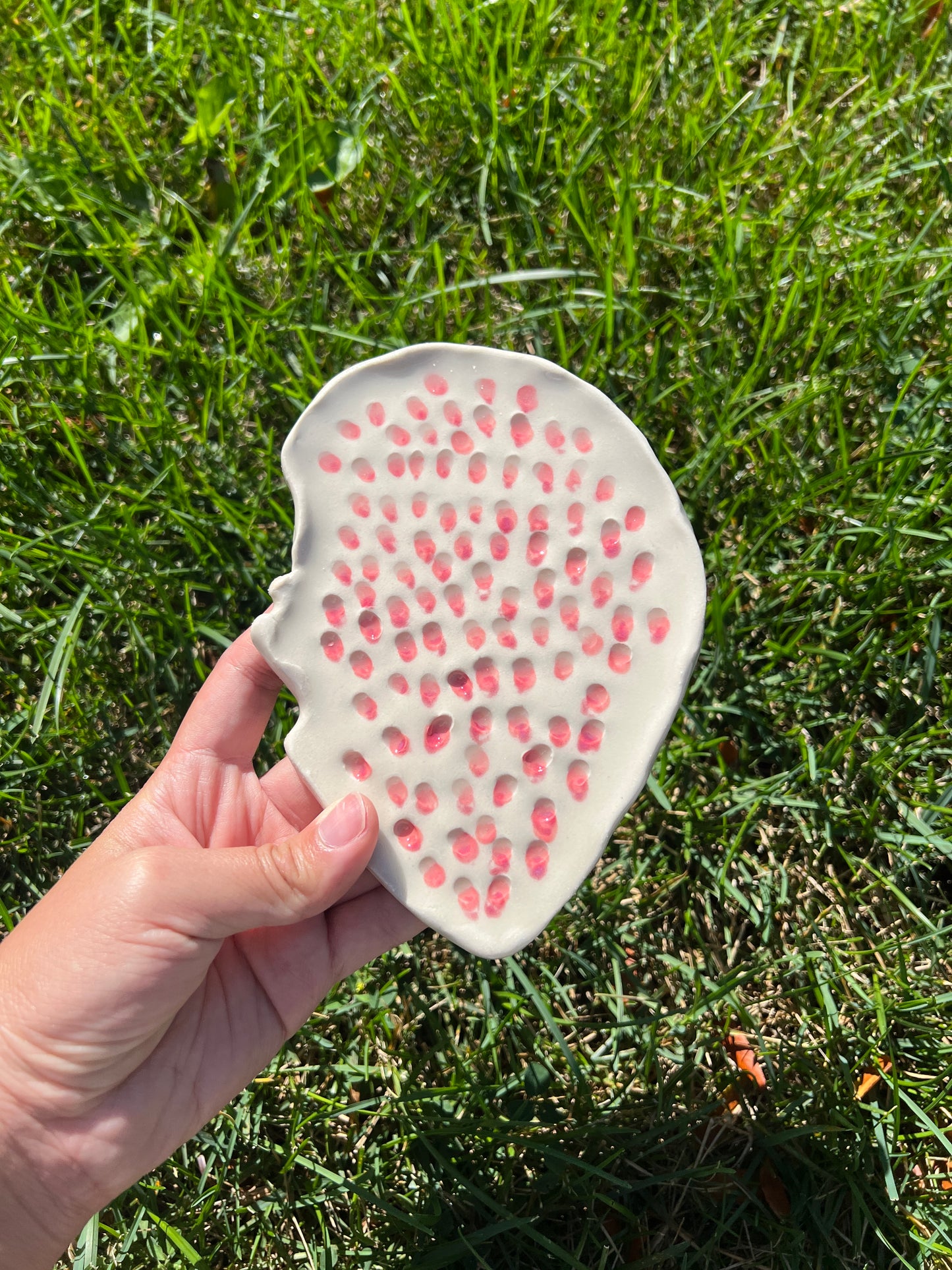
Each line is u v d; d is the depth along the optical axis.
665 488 0.26
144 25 0.44
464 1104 0.31
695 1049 0.31
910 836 0.33
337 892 0.25
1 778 0.35
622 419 0.27
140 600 0.36
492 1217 0.30
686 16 0.43
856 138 0.42
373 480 0.27
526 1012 0.32
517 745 0.26
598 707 0.27
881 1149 0.30
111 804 0.34
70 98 0.42
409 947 0.33
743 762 0.35
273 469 0.37
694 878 0.34
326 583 0.27
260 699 0.31
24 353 0.37
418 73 0.42
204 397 0.38
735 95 0.42
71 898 0.26
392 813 0.26
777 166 0.41
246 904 0.25
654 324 0.38
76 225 0.40
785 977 0.32
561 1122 0.30
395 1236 0.30
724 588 0.35
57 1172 0.26
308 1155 0.31
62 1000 0.25
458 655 0.27
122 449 0.37
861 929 0.33
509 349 0.37
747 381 0.36
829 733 0.35
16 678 0.35
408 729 0.27
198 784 0.30
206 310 0.38
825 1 0.44
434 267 0.40
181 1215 0.30
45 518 0.37
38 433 0.38
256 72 0.42
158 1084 0.27
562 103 0.42
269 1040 0.29
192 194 0.42
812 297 0.38
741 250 0.38
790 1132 0.29
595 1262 0.30
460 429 0.27
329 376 0.38
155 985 0.25
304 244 0.40
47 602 0.38
